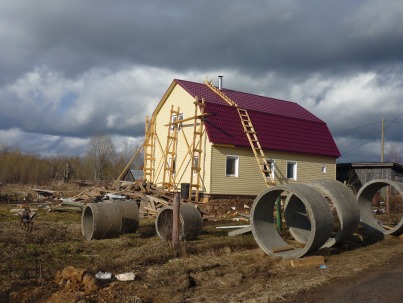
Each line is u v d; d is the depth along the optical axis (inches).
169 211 492.4
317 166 1050.1
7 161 1972.2
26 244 414.0
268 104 1123.3
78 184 1525.6
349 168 1218.0
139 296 279.1
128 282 308.7
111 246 433.7
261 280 333.4
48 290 272.8
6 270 316.2
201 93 995.9
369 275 344.2
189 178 935.7
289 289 298.2
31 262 345.4
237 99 1056.2
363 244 513.7
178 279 321.1
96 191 836.6
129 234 514.6
